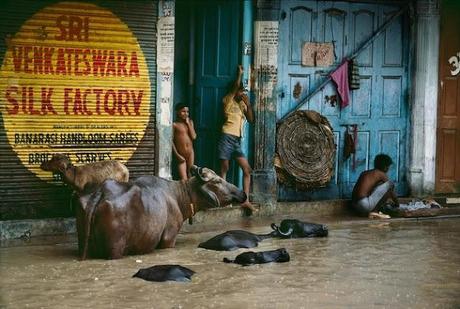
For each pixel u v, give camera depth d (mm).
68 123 12445
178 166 13641
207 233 12844
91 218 10914
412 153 15664
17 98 12047
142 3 12852
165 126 13188
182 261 10984
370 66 15352
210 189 12078
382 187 14547
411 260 11445
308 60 14781
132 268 10516
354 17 15148
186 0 14656
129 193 11156
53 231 12328
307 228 12828
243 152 14156
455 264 11273
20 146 12109
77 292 9383
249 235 12227
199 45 14508
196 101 14594
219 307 8930
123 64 12789
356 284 10062
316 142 14758
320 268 10820
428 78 15508
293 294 9523
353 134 15258
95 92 12609
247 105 14016
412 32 15578
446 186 15977
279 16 14273
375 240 12758
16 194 12133
